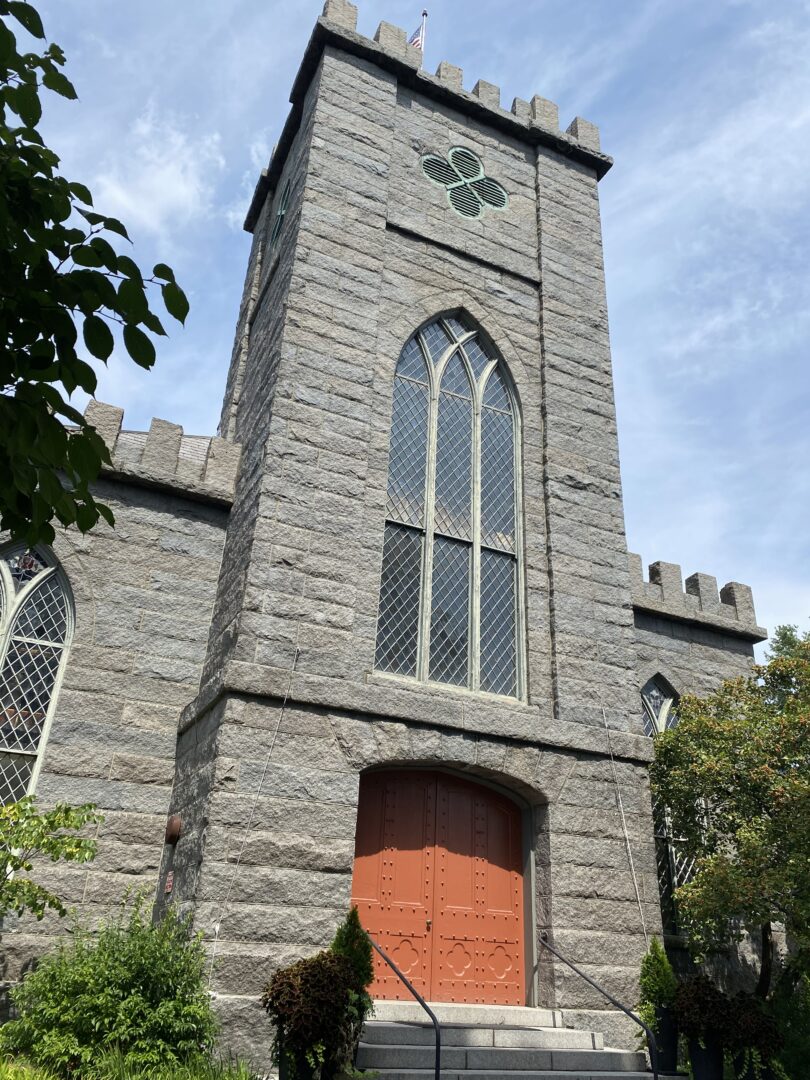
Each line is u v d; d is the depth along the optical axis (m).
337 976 8.34
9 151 4.56
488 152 17.14
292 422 12.27
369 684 11.13
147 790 11.76
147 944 8.84
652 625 16.94
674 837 14.35
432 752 11.24
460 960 11.05
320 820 10.21
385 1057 8.66
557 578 13.54
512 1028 10.11
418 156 15.98
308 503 11.90
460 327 15.16
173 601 12.94
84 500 4.66
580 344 15.92
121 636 12.45
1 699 11.64
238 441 15.27
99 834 11.30
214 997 8.86
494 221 16.36
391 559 12.68
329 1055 8.03
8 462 4.41
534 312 15.92
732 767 12.56
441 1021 10.20
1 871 9.37
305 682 10.70
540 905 11.44
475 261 15.67
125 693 12.17
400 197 15.28
